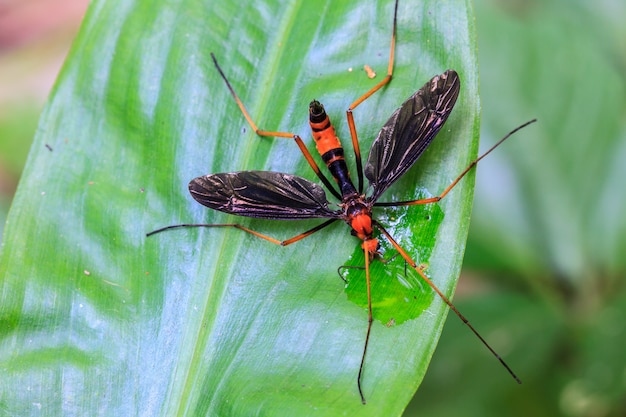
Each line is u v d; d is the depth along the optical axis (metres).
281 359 0.25
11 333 0.26
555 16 0.30
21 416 0.26
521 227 0.29
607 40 0.30
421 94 0.26
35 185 0.26
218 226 0.26
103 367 0.26
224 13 0.27
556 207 0.29
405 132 0.26
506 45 0.29
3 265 0.26
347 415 0.25
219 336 0.26
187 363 0.26
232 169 0.26
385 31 0.26
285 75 0.26
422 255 0.26
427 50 0.26
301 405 0.25
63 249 0.26
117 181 0.26
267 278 0.26
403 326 0.25
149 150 0.26
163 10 0.27
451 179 0.26
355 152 0.26
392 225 0.26
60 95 0.26
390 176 0.26
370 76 0.26
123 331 0.26
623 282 0.29
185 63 0.27
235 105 0.26
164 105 0.26
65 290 0.26
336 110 0.26
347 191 0.26
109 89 0.27
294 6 0.27
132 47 0.27
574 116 0.29
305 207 0.26
